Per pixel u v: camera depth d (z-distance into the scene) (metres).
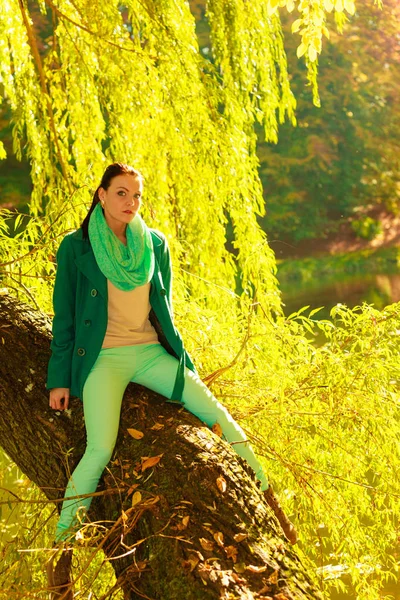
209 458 3.02
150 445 3.11
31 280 4.90
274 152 26.50
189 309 4.62
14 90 6.67
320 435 4.41
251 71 6.99
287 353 4.49
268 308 5.65
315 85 6.82
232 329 4.73
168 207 6.33
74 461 3.25
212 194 6.35
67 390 3.34
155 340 3.40
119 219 3.20
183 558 2.70
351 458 4.47
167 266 3.42
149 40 6.58
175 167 6.37
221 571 2.63
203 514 2.83
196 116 6.38
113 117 6.42
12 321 3.94
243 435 3.37
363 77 26.12
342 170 26.80
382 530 4.54
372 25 26.11
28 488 4.50
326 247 26.28
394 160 27.03
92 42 6.50
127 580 2.80
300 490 4.43
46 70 6.86
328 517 4.46
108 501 3.06
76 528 3.08
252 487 2.98
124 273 3.19
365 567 4.46
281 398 4.01
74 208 5.14
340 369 4.13
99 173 6.42
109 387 3.19
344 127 26.55
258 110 7.02
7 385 3.60
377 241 26.72
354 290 19.05
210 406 3.34
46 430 3.41
